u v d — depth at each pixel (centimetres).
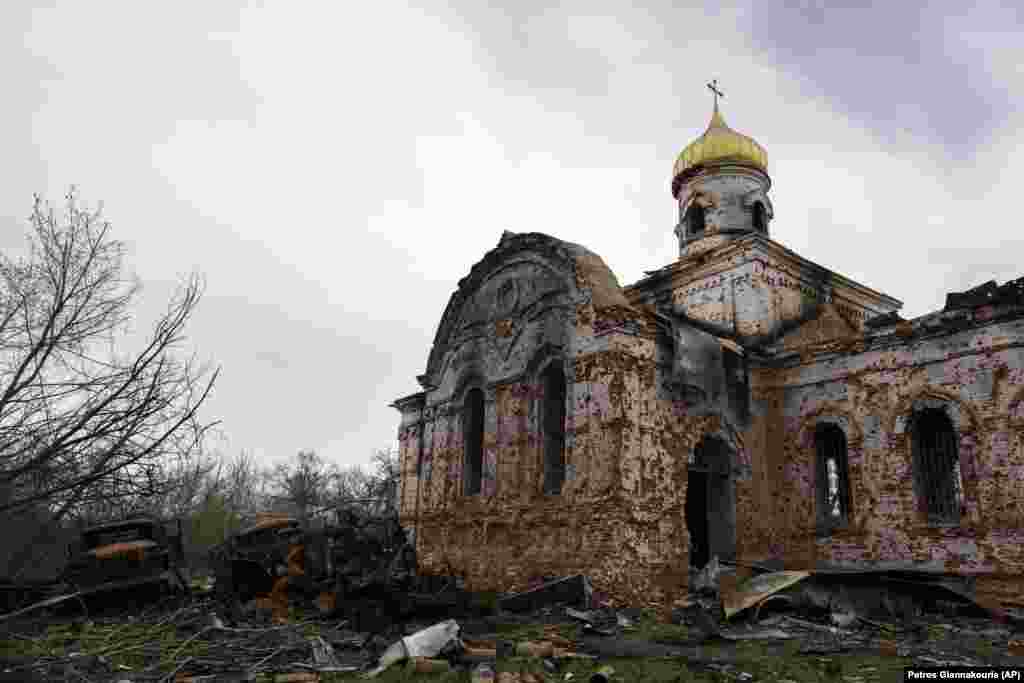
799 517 1969
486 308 2394
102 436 928
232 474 4956
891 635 1286
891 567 1750
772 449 2069
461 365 2450
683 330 1948
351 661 1156
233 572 1755
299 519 1941
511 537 2041
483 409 2430
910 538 1730
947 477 1758
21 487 927
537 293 2169
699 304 2420
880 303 2691
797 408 2038
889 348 1850
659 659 1134
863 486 1845
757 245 2291
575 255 2044
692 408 1936
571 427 1911
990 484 1605
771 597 1427
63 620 1589
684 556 1812
